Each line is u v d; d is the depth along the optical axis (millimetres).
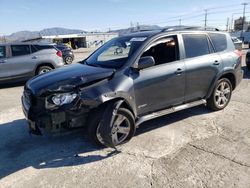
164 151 3936
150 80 4230
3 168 3654
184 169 3443
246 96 6852
